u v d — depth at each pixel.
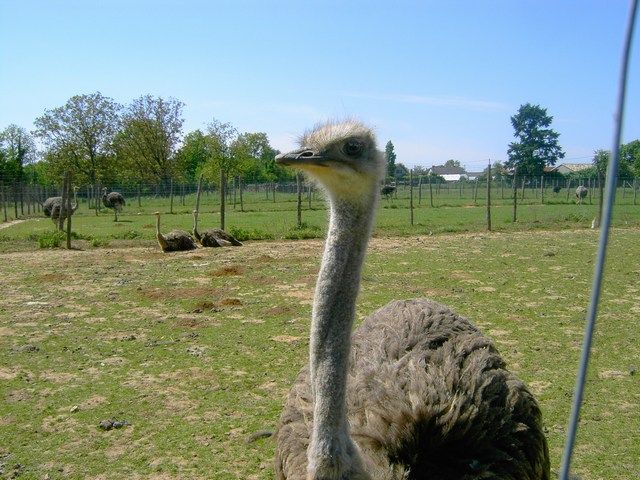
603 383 6.64
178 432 5.61
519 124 64.69
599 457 5.07
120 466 5.03
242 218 30.72
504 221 25.69
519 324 8.98
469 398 3.31
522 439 3.33
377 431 3.16
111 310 10.03
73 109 60.78
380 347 3.79
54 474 4.89
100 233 23.33
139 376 7.00
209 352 7.80
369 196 3.02
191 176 73.00
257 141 71.94
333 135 2.97
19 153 72.62
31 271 13.88
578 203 41.12
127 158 62.88
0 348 8.00
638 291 11.22
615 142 1.22
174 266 14.42
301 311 9.80
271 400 6.30
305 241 19.75
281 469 3.47
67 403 6.25
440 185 51.84
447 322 4.10
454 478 3.01
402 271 13.37
